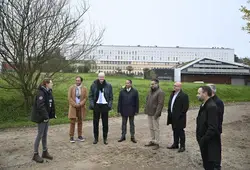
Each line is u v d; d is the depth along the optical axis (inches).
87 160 261.6
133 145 315.9
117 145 315.9
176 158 268.8
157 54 4411.9
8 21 446.9
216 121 188.7
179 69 2314.2
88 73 1423.5
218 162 191.9
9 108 516.7
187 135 378.0
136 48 4352.9
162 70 2433.6
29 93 504.7
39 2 465.4
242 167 248.4
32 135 370.6
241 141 345.7
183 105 288.0
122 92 333.4
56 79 529.0
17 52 463.5
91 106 320.5
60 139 345.7
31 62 486.6
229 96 975.6
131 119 334.3
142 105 692.1
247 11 546.6
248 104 798.5
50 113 268.7
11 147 307.6
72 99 328.2
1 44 454.0
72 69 548.1
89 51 551.2
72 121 329.7
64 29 497.4
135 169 238.5
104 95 320.5
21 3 450.6
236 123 478.0
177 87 292.4
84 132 390.6
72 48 530.9
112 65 4279.0
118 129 416.5
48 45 488.1
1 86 502.0
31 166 245.1
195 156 275.7
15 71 485.1
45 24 476.7
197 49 4505.4
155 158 268.2
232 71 2357.3
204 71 2335.1
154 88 307.1
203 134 196.1
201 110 200.4
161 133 390.9
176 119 289.0
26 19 457.1
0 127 423.2
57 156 273.9
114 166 245.4
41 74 508.7
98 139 346.0
